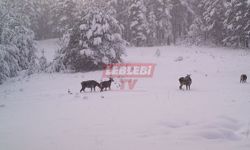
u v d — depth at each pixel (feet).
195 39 194.08
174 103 40.29
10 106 46.83
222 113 32.76
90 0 140.05
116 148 21.48
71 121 31.37
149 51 162.91
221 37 184.03
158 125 28.02
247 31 160.15
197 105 38.19
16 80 97.76
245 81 70.08
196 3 209.77
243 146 21.72
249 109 34.86
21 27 134.00
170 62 118.11
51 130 27.76
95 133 25.86
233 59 121.08
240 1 161.07
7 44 110.93
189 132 25.44
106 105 40.78
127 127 27.63
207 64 109.81
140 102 42.19
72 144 22.82
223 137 24.73
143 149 21.16
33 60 122.52
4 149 22.36
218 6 179.63
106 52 108.37
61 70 110.42
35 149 22.02
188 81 57.41
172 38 213.66
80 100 47.42
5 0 127.75
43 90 70.59
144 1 197.06
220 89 57.21
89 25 108.47
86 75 97.60
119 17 200.75
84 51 105.19
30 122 32.22
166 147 21.54
